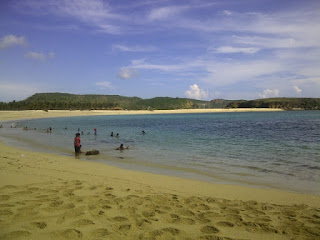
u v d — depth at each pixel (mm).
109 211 5332
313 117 79938
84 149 17953
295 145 19609
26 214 4902
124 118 82938
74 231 4246
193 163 12977
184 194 7254
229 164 12719
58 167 10742
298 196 7441
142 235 4230
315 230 4742
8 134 29562
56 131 34344
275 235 4504
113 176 9430
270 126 42969
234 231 4621
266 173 10773
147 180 9008
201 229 4633
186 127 42156
